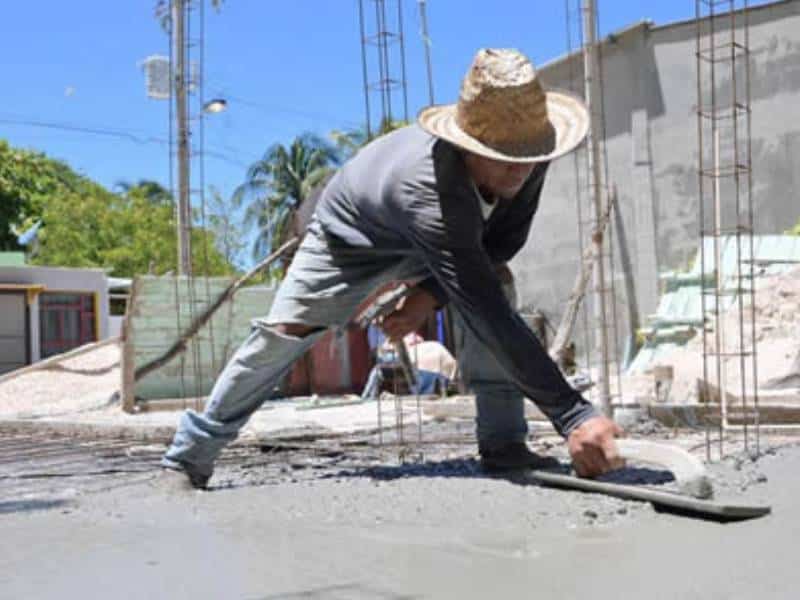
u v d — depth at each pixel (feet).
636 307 51.13
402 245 13.50
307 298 13.98
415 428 24.89
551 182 54.95
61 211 118.93
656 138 50.93
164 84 63.87
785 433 19.51
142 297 39.60
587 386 23.67
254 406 14.39
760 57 47.70
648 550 9.60
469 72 12.30
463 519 11.32
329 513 11.93
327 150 135.74
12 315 80.74
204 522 11.70
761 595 7.96
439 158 12.48
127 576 9.14
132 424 27.30
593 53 24.86
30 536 11.16
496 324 12.39
